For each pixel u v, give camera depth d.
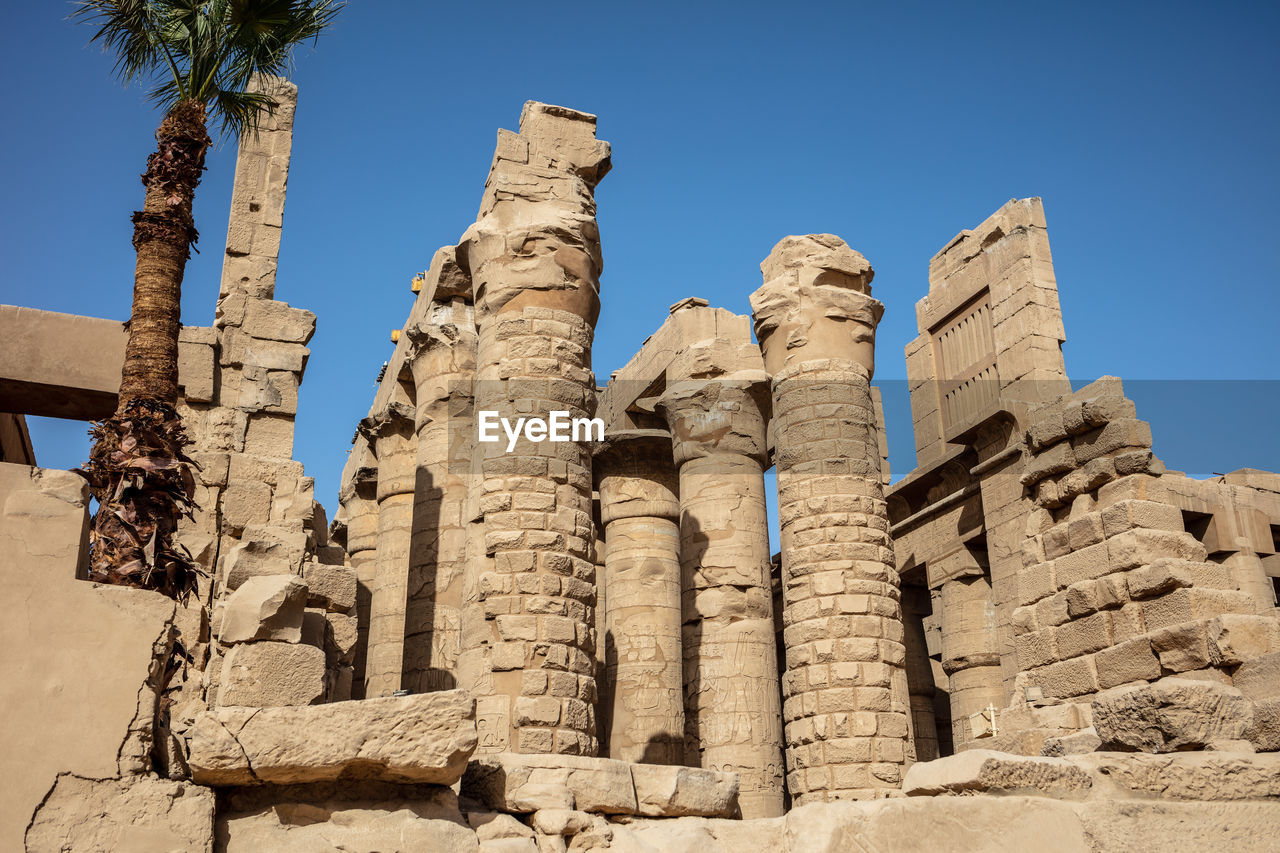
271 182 17.52
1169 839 6.95
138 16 13.09
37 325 14.47
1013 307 22.80
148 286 11.81
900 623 17.94
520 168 15.70
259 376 16.25
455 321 21.62
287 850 6.20
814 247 19.95
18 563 6.09
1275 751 7.64
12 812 5.64
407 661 19.59
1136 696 7.98
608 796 7.71
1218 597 10.23
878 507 18.44
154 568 10.22
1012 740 10.30
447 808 6.78
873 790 16.41
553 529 13.84
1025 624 11.69
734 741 19.34
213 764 6.11
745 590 20.72
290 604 11.38
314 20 13.57
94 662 6.07
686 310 24.30
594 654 13.89
